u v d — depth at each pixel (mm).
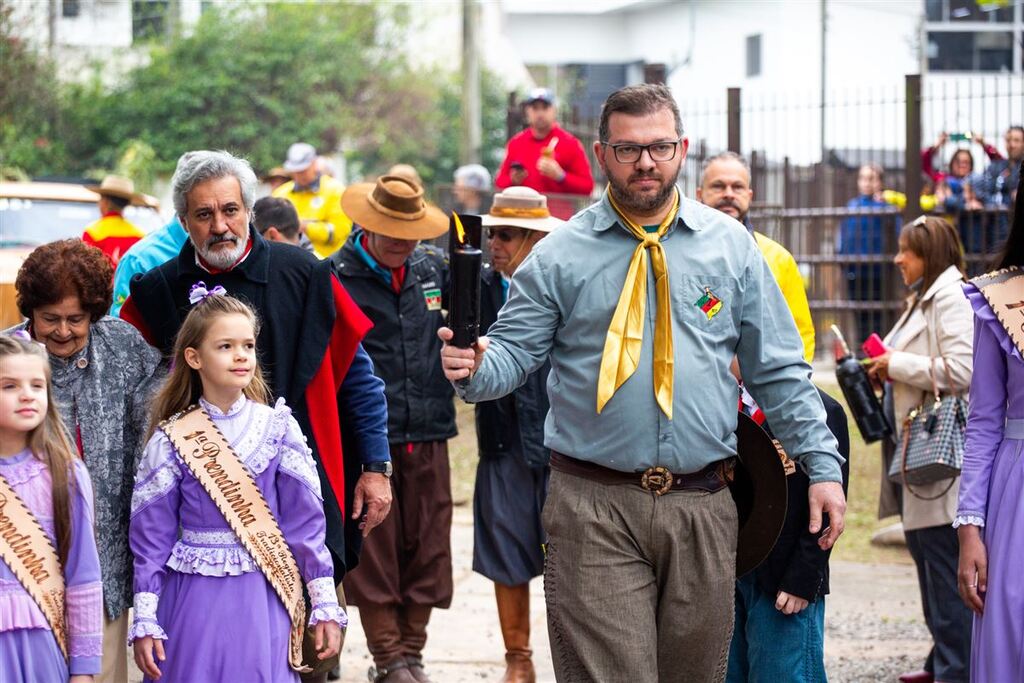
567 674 4453
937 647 6414
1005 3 22906
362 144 34938
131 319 5051
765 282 4480
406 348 6547
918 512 6434
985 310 4594
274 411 4547
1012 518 4469
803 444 4453
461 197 15953
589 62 46625
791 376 4453
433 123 36250
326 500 4871
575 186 12508
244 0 32750
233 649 4312
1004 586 4445
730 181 6062
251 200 4941
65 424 4539
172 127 30344
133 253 6125
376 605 6438
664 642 4461
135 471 4688
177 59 31141
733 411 4430
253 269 4906
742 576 4789
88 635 4238
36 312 4539
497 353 4340
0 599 4094
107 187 11742
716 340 4367
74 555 4238
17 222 13555
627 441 4297
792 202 17281
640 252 4340
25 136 26000
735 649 5340
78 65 30469
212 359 4391
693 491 4367
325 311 4969
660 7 43281
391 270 6586
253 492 4414
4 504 4145
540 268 4418
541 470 6527
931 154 14641
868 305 15633
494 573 6508
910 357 6453
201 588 4352
